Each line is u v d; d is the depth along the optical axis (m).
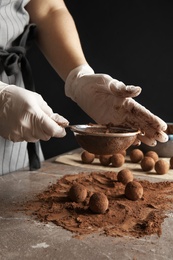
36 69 1.62
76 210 0.61
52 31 0.85
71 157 0.95
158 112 1.56
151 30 1.51
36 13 0.87
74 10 1.57
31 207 0.62
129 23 1.53
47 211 0.61
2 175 0.80
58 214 0.60
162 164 0.82
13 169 0.84
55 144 1.66
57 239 0.52
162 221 0.57
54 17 0.86
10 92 0.63
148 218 0.59
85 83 0.77
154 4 1.49
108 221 0.57
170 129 1.04
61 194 0.68
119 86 0.70
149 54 1.53
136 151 0.92
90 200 0.60
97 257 0.47
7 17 0.79
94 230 0.54
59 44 0.83
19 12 0.83
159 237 0.52
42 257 0.47
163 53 1.51
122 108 0.71
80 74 0.79
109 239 0.52
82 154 0.90
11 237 0.52
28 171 0.83
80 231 0.54
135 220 0.58
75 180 0.76
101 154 0.63
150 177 0.81
